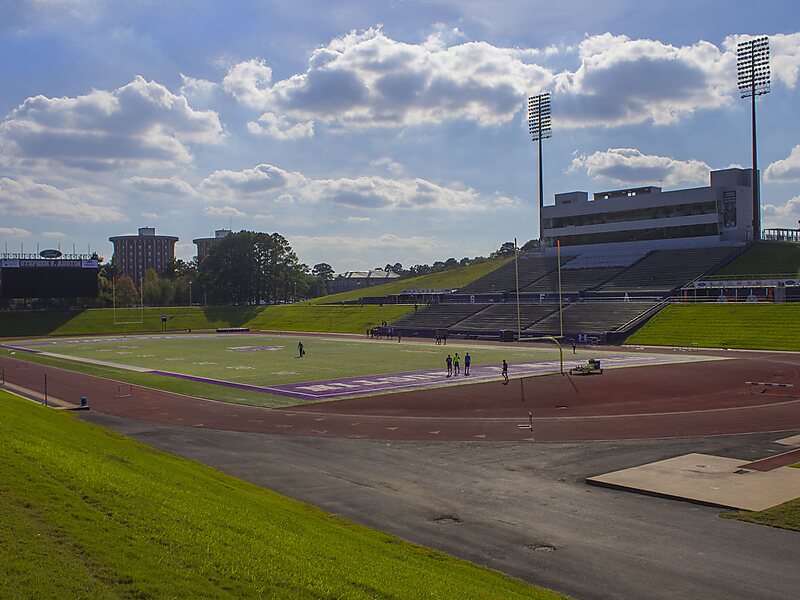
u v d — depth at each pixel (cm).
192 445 3384
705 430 3597
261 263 19275
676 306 9800
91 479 1775
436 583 1523
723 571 1772
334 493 2520
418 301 15012
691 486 2531
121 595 1193
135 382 5925
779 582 1700
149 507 1669
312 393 5119
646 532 2080
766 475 2670
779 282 9444
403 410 4362
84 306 16600
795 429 3581
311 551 1608
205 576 1331
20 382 6009
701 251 11931
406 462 3003
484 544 1983
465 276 17325
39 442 2095
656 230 12875
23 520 1409
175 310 16112
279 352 8844
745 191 12012
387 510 2311
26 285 13000
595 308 10625
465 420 4003
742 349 7875
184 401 4838
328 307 15788
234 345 10219
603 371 6041
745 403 4400
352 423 3959
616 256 13012
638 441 3359
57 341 11575
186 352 9000
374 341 10625
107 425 3938
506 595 1527
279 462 3014
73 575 1224
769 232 12888
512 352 8231
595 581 1714
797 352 7394
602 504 2369
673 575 1748
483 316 11688
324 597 1333
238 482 2553
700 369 6088
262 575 1384
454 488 2586
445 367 6706
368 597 1360
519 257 15200
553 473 2786
